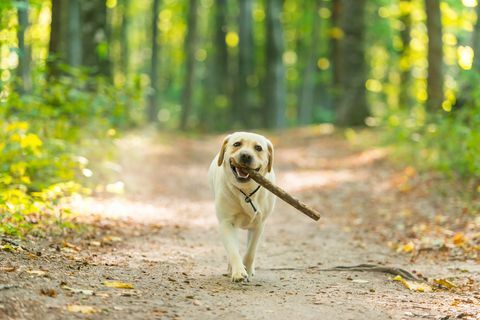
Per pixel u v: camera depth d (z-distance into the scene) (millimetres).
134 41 45688
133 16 42062
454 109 14031
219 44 39656
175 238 8688
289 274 6949
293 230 10109
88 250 7137
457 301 5816
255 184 6230
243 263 6668
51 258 6289
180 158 19656
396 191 12867
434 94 16203
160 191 13203
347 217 11258
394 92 25203
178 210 11266
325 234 9789
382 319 5082
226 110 39906
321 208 12195
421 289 6312
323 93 40875
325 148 20797
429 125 14688
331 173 16297
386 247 8805
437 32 16203
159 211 10875
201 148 23266
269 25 34531
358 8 24516
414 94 22828
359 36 24562
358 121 24344
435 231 9234
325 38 38844
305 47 40531
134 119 24672
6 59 13734
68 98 12578
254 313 5027
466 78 13117
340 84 25438
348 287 6340
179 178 15578
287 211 11961
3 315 4254
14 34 12906
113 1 27391
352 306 5473
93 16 19703
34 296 4699
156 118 31422
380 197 12617
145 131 23922
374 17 31266
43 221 7832
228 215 6469
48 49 14031
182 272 6531
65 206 9250
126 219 9586
